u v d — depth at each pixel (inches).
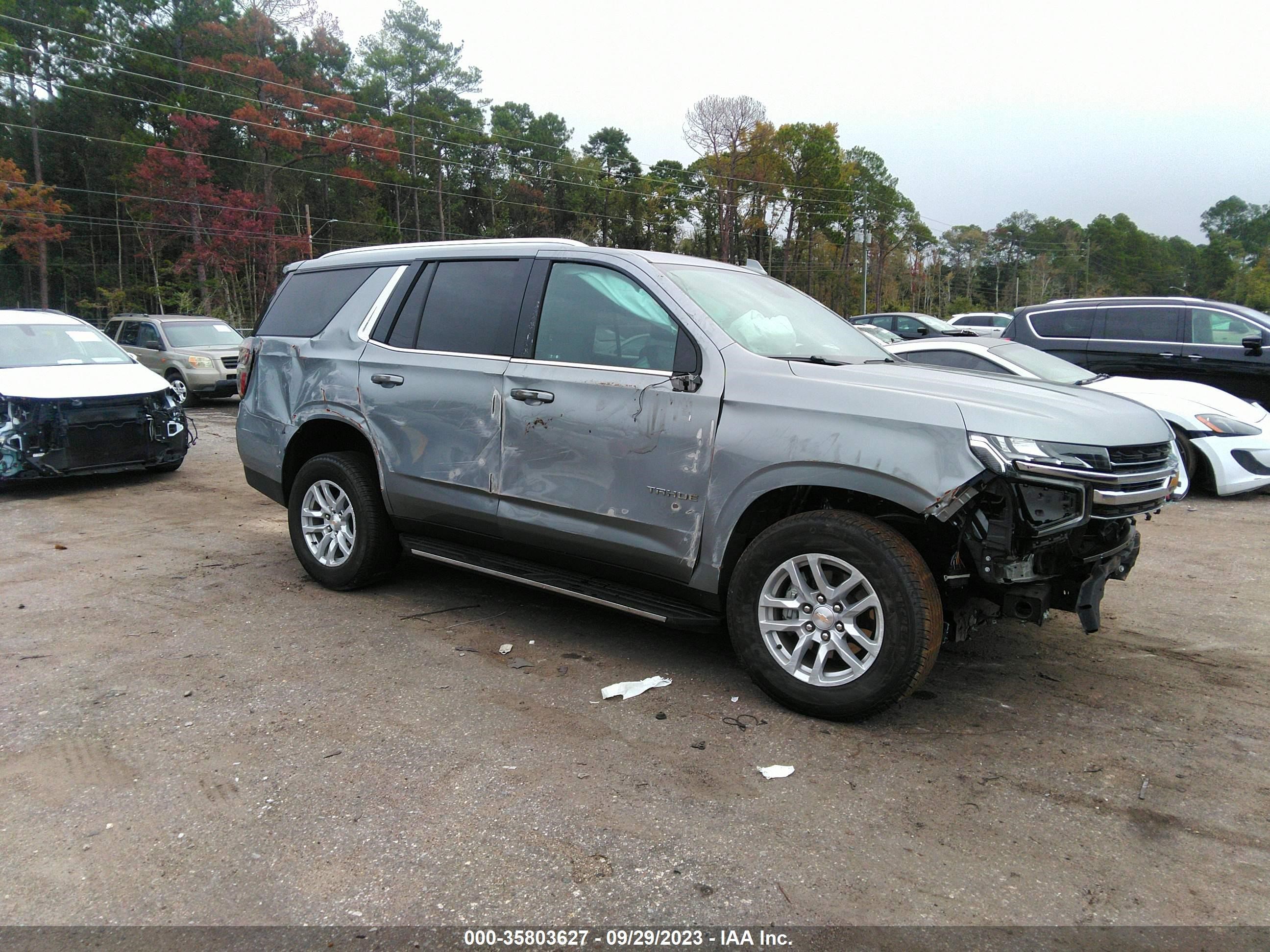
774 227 3454.7
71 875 97.4
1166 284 5442.9
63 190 2384.4
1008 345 341.4
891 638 127.4
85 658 161.8
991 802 115.1
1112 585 220.7
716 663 163.0
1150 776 122.7
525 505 166.6
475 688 149.7
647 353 154.0
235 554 238.5
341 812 110.4
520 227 3255.4
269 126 2267.5
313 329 207.5
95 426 323.6
